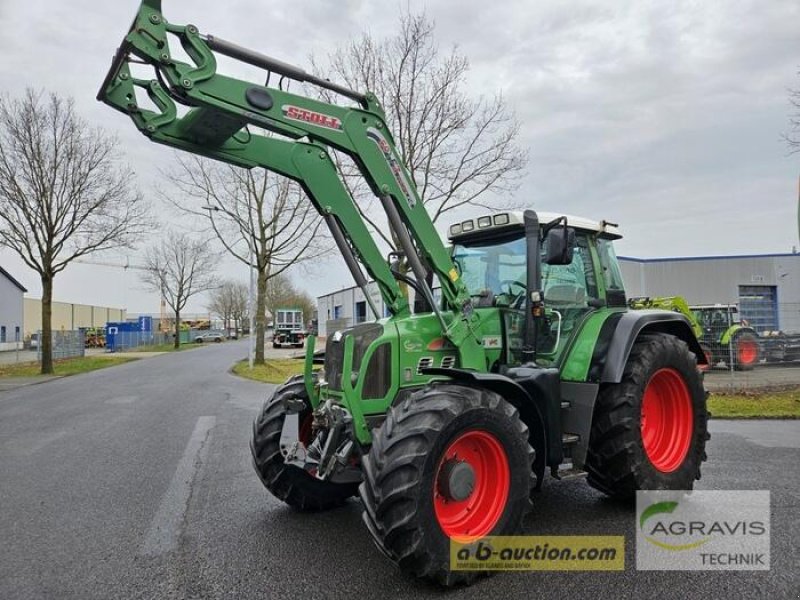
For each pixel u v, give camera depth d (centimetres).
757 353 1673
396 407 362
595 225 523
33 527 470
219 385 1602
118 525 470
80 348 3519
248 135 396
